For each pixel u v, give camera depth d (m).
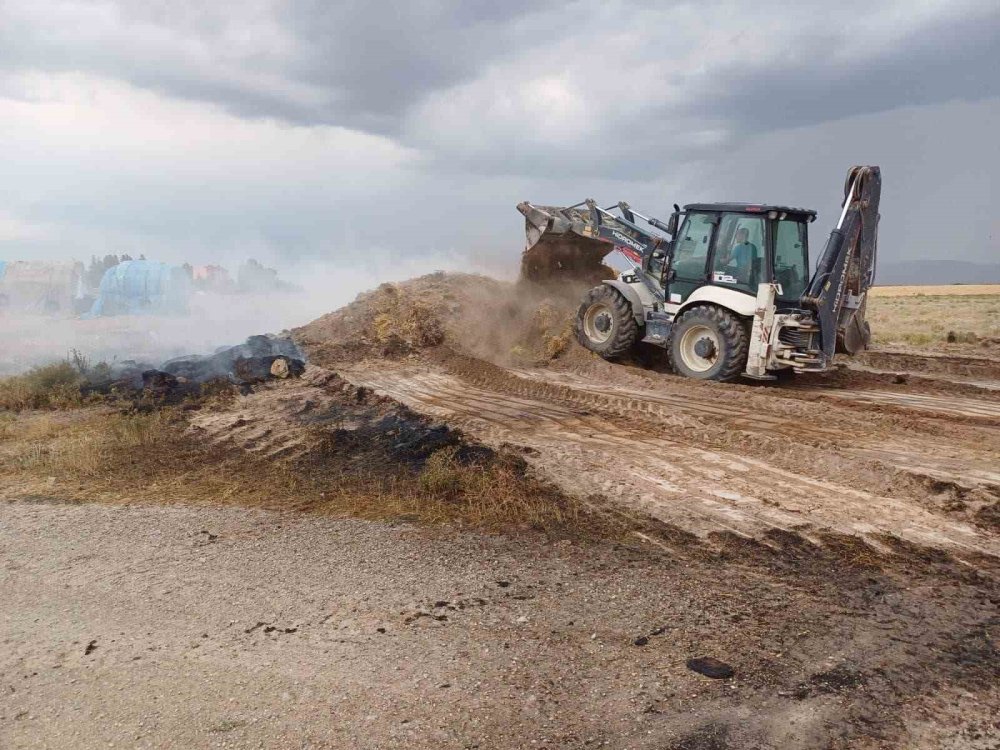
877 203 11.56
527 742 3.22
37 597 5.01
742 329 11.50
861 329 12.05
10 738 3.46
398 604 4.61
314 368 12.93
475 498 6.55
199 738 3.38
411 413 9.86
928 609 4.46
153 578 5.20
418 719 3.42
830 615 4.37
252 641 4.25
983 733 3.25
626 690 3.59
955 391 11.48
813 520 6.01
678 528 5.85
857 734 3.22
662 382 11.76
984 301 46.16
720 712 3.39
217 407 10.79
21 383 12.02
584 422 9.43
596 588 4.74
